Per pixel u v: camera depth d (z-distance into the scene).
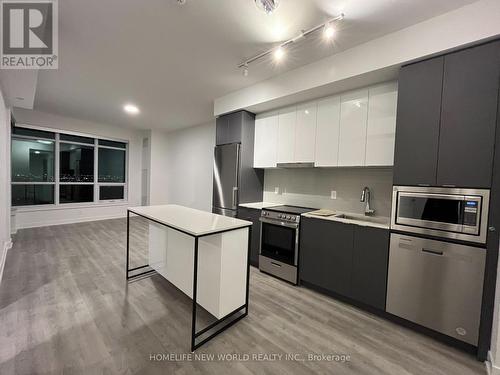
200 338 1.84
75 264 3.19
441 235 1.88
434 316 1.92
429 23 1.89
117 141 6.49
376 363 1.66
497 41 1.66
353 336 1.95
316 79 2.58
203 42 2.28
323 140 2.88
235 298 2.07
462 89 1.79
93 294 2.44
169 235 2.59
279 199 3.79
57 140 5.45
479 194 1.72
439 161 1.90
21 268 3.01
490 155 1.69
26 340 1.75
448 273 1.85
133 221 6.07
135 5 1.79
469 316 1.76
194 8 1.82
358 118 2.58
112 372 1.50
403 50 2.01
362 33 2.08
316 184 3.37
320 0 1.71
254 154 3.73
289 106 3.25
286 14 1.87
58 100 4.09
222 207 3.81
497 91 1.66
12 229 4.64
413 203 2.02
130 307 2.23
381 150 2.42
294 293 2.65
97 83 3.31
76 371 1.49
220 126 3.88
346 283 2.43
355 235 2.36
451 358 1.73
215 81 3.19
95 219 6.08
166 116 5.08
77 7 1.80
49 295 2.39
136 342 1.78
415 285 2.01
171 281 2.58
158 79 3.15
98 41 2.27
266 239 3.19
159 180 6.76
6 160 3.62
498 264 1.62
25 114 4.88
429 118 1.94
